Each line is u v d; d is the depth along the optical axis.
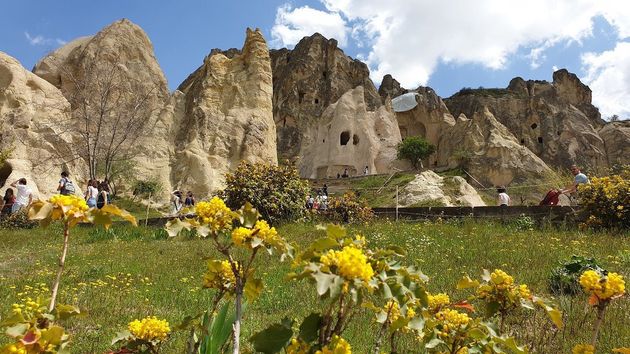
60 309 2.06
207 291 6.29
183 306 5.66
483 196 36.75
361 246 2.15
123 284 7.01
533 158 48.59
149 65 38.41
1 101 28.58
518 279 6.65
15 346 1.84
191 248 10.23
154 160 31.94
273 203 13.59
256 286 2.40
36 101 29.83
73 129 28.88
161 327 2.54
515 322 4.79
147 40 39.72
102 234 12.85
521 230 11.59
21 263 9.38
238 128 34.62
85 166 29.28
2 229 15.34
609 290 2.43
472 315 4.89
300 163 55.97
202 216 2.33
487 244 9.49
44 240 12.97
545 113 64.50
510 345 2.28
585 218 11.73
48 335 1.88
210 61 37.88
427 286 6.31
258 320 5.07
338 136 53.00
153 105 36.38
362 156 52.53
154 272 7.94
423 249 9.19
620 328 4.42
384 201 29.50
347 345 1.94
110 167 29.48
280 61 68.88
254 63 37.78
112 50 37.06
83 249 10.99
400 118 65.00
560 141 61.28
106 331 4.70
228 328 2.70
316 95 61.19
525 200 37.44
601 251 8.44
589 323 4.63
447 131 60.12
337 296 1.65
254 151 34.12
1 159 24.19
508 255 8.30
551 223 12.06
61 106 30.42
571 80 73.75
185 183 31.08
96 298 6.01
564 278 6.09
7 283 7.07
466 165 49.69
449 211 14.28
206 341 2.70
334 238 2.12
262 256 8.63
